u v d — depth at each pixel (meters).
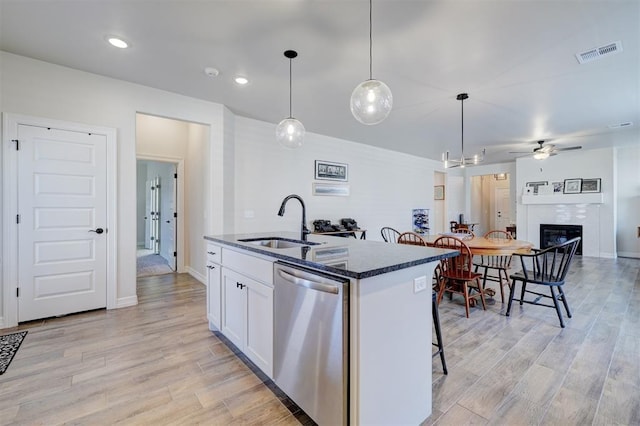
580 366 2.08
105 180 3.16
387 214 6.89
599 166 6.62
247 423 1.56
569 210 7.00
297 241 2.53
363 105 2.10
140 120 4.71
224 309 2.37
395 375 1.45
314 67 2.92
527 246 3.32
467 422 1.56
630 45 2.49
